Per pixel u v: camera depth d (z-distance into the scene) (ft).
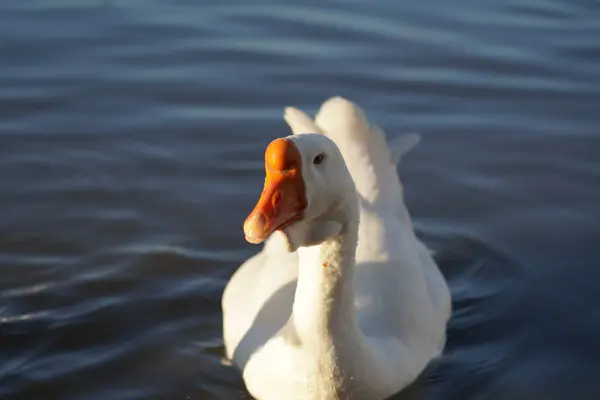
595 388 22.81
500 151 32.99
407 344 22.27
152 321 25.34
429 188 31.30
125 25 40.01
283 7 41.83
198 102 35.24
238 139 33.24
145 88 35.99
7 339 24.32
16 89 35.78
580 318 25.45
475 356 24.06
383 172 25.38
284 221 17.44
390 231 24.00
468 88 36.14
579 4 42.27
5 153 32.42
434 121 34.42
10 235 28.63
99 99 35.37
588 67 37.32
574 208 30.22
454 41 39.01
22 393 22.47
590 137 33.58
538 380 23.12
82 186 30.99
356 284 22.76
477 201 30.68
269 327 22.26
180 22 40.40
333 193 18.21
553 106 35.22
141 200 30.40
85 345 24.30
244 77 36.63
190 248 28.32
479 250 28.53
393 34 39.45
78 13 40.86
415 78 36.63
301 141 17.60
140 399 22.40
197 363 23.72
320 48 38.47
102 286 26.61
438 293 24.56
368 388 20.84
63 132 33.58
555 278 27.17
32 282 26.68
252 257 27.35
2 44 38.29
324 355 20.10
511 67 37.40
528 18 41.01
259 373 21.61
